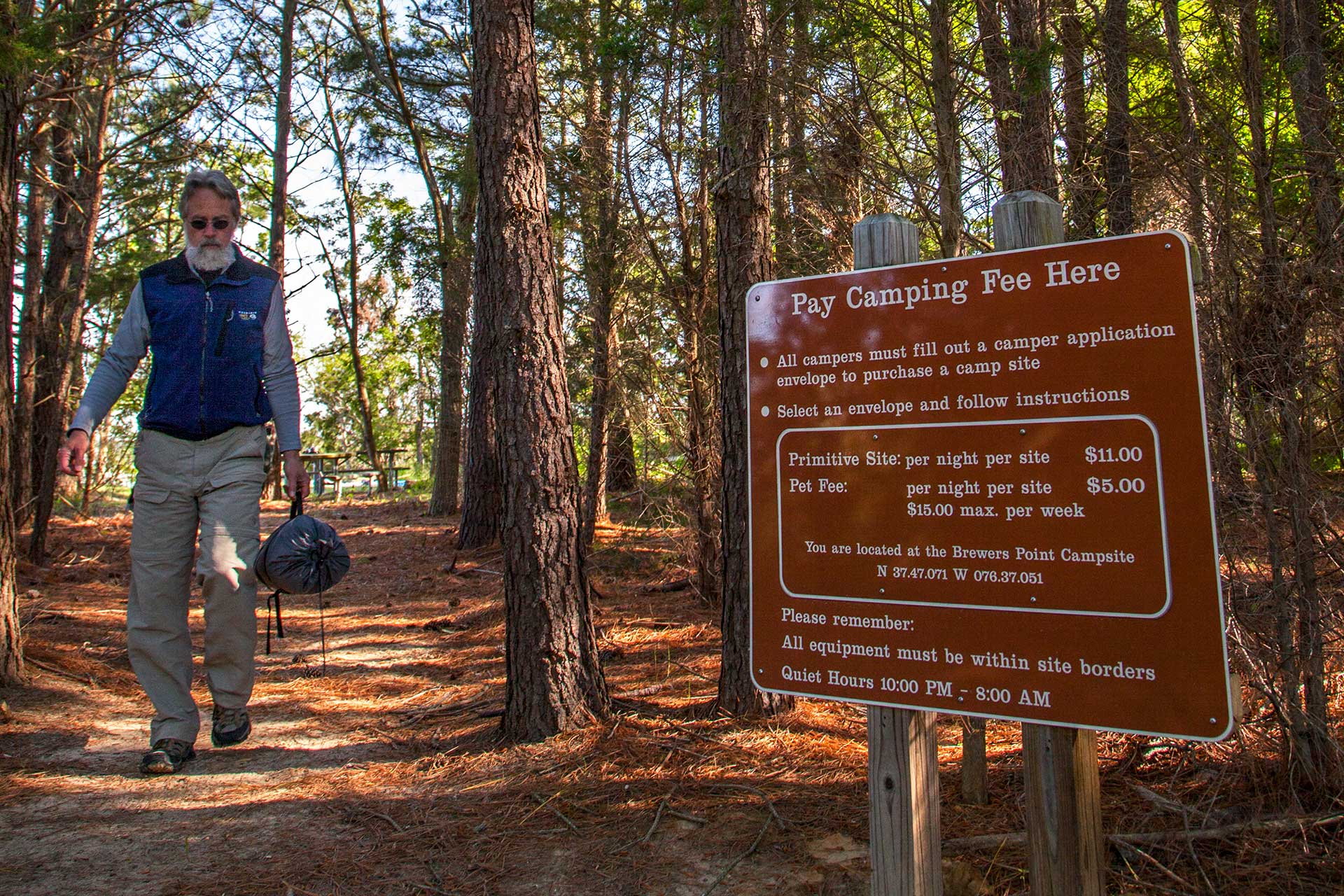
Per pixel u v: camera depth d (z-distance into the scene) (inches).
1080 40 147.5
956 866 100.6
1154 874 99.3
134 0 281.7
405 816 125.2
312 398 1336.1
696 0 165.8
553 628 152.6
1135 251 77.4
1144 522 75.8
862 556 87.7
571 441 158.1
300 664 222.2
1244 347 113.7
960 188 150.8
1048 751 81.6
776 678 91.5
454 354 523.5
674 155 266.4
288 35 528.7
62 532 407.2
